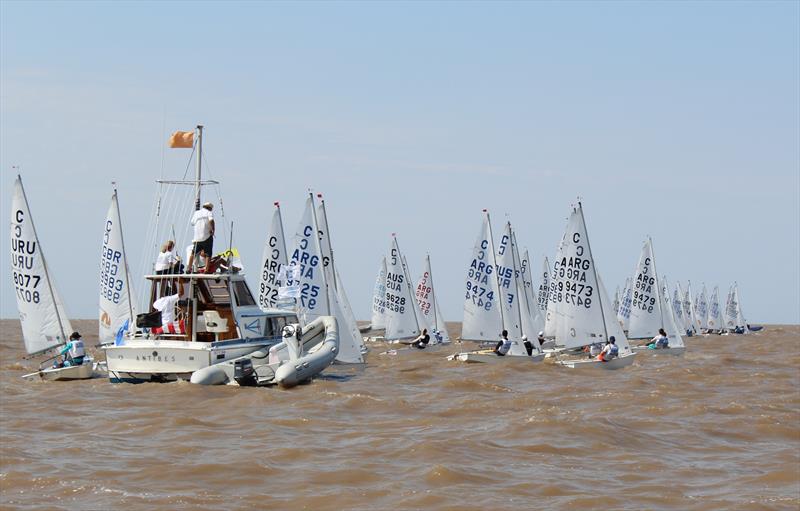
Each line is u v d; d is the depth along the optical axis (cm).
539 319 9569
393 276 8075
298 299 5028
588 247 5725
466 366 5403
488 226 6216
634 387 4347
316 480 2144
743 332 14738
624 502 1994
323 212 5469
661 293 7325
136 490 2030
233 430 2819
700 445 2766
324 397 3550
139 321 3941
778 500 2044
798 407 3650
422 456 2417
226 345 3903
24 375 4547
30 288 4394
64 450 2472
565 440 2714
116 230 5128
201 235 4019
